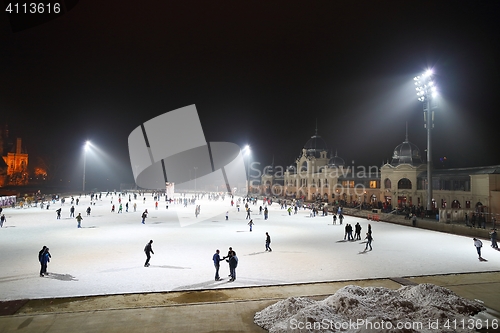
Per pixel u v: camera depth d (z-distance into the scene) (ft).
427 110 143.23
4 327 36.06
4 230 112.06
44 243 89.56
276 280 56.29
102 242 91.45
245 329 36.01
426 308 37.60
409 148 215.10
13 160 399.24
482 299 45.24
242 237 102.01
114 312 40.45
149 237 100.63
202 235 105.40
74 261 69.31
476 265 67.56
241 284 53.93
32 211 176.45
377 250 82.94
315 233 111.65
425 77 142.20
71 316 39.17
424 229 122.21
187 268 64.13
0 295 48.11
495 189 144.36
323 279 57.06
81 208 197.57
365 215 164.76
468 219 124.57
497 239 95.40
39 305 43.57
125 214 168.35
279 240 97.30
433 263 69.15
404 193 196.03
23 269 62.64
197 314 39.96
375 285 52.85
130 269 63.16
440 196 173.99
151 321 37.88
